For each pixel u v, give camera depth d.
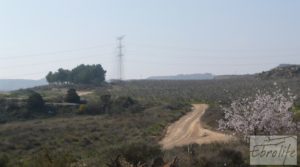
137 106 103.69
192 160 24.73
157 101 122.38
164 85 185.50
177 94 146.38
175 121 85.75
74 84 185.38
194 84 182.12
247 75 199.62
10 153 45.69
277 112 32.75
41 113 93.81
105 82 195.00
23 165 20.48
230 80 182.75
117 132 66.06
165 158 25.38
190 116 93.44
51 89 162.62
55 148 49.41
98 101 106.12
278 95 33.50
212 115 82.75
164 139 63.47
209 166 24.33
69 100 106.69
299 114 36.28
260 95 33.88
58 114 95.31
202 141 55.44
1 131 63.03
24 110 92.06
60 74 191.12
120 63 140.88
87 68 189.88
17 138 55.16
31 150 48.66
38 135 59.28
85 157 29.02
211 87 158.75
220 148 27.88
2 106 92.88
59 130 65.25
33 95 96.00
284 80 142.00
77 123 76.31
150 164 23.72
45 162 19.73
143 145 25.50
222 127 36.81
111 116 90.81
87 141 56.41
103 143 55.75
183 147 33.56
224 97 115.00
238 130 33.56
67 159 20.61
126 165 22.31
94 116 92.12
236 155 25.42
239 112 34.06
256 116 32.69
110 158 23.27
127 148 24.92
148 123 78.19
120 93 148.88
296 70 165.00
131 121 79.88
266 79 162.00
